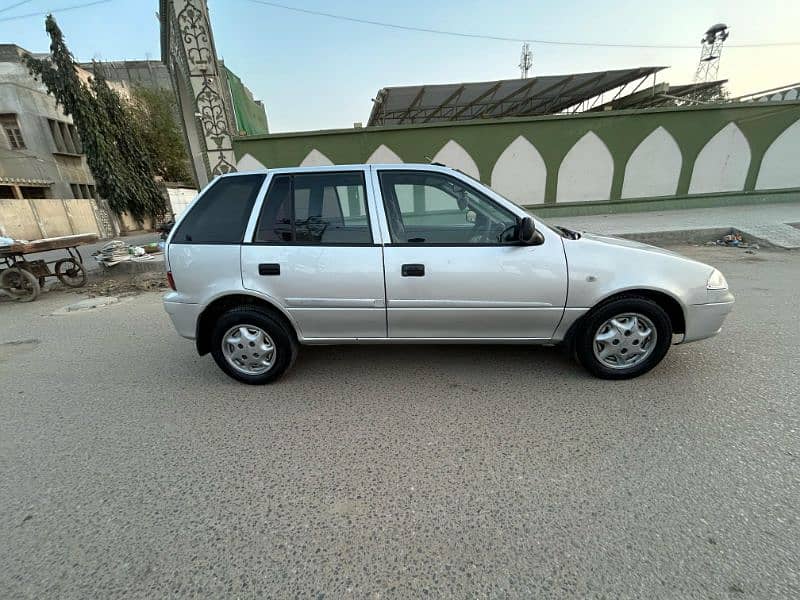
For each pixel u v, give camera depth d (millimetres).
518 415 2609
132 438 2553
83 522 1871
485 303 2838
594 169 12031
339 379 3230
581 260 2764
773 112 11734
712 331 2879
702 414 2520
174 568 1619
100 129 19625
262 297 2947
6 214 16094
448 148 11586
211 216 3031
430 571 1564
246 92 15547
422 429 2514
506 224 2865
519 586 1487
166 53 12031
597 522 1752
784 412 2508
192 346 4207
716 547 1603
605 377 2980
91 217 19766
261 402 2934
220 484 2102
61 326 5188
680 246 8367
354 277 2859
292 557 1652
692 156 12016
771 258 7000
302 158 11227
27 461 2355
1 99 19188
